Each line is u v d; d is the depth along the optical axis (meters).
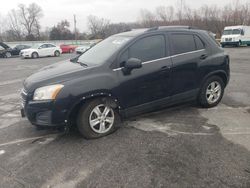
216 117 5.55
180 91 5.55
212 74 5.95
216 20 55.19
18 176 3.66
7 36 73.56
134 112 5.10
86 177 3.57
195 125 5.16
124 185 3.38
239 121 5.32
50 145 4.53
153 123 5.30
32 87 4.51
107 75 4.69
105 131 4.78
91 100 4.61
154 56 5.18
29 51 26.45
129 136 4.74
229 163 3.79
